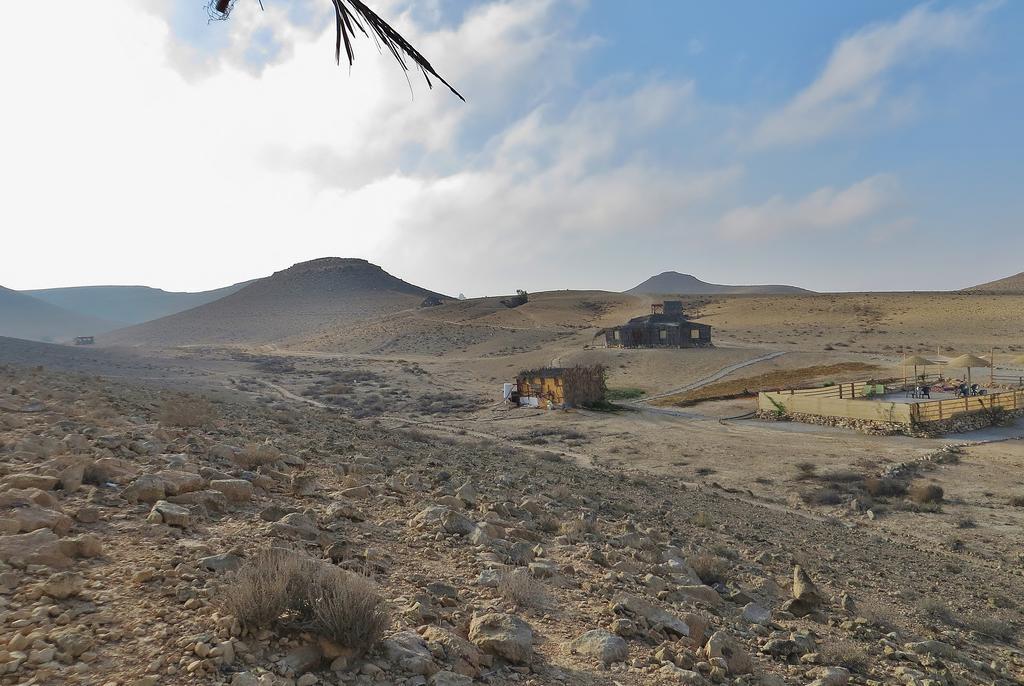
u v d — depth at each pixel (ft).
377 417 180.55
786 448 116.98
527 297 611.06
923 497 77.71
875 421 130.82
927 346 271.49
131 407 51.03
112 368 230.68
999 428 126.52
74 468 22.90
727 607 26.91
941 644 26.30
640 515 49.26
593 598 22.94
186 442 35.83
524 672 15.49
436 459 57.93
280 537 21.45
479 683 14.33
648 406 186.19
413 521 28.07
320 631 14.03
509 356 325.83
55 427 33.06
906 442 117.80
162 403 59.21
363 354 408.05
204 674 11.76
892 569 45.01
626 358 271.69
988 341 273.33
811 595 28.84
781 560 40.42
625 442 127.34
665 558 33.14
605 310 535.19
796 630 25.27
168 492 23.31
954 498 79.00
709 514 55.67
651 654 18.33
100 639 12.51
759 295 557.74
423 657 14.17
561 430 143.43
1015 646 31.32
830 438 126.82
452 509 30.19
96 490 22.31
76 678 11.02
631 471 90.79
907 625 30.25
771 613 27.27
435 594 19.60
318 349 451.94
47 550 15.84
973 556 56.08
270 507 24.13
